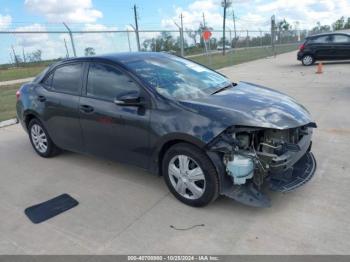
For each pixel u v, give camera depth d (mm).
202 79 4363
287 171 3420
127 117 3875
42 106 4973
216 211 3537
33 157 5457
